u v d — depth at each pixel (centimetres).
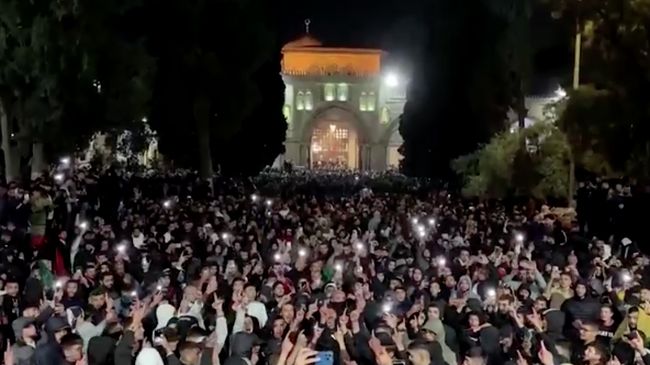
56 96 2553
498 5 4509
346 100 10300
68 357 972
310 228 2342
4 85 2573
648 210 2334
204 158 4525
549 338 1166
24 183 2466
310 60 10412
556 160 3353
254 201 3100
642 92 2656
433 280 1499
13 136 2703
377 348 1020
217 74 4381
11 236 1697
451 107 5262
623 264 1780
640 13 2591
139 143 5453
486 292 1435
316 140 10681
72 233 1880
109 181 2844
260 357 1114
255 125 5341
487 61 4472
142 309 1121
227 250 1838
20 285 1375
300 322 1159
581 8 2727
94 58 2584
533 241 2202
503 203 3359
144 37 3419
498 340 1157
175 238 2017
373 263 1794
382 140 10275
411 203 3272
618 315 1297
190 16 4303
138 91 2731
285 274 1647
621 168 2717
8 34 2512
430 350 1078
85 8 2573
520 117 4444
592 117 2703
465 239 2216
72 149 2758
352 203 3203
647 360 1106
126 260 1574
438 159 5462
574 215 2830
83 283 1350
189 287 1269
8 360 978
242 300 1258
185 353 998
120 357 1030
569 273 1491
